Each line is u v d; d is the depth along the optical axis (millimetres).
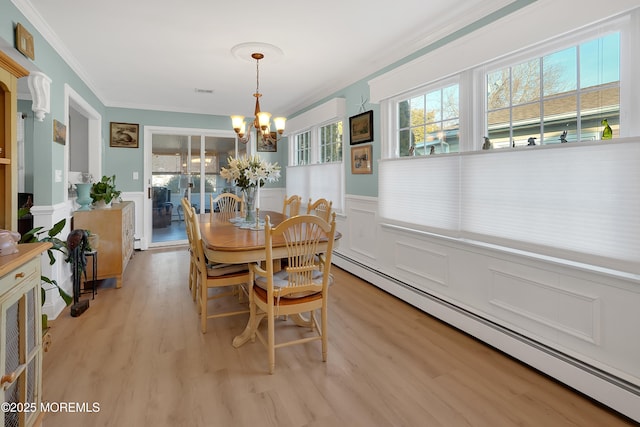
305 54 3227
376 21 2590
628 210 1641
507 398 1797
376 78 3389
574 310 1871
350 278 3898
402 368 2076
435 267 2824
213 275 2539
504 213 2221
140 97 4836
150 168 5512
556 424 1607
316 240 2082
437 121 2883
